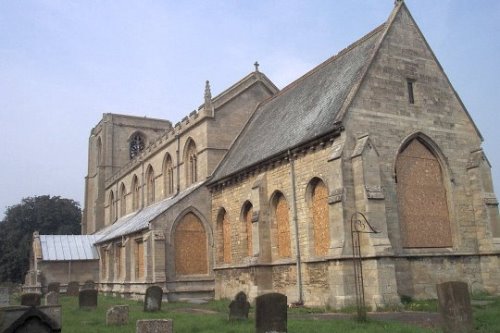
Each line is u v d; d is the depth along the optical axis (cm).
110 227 7050
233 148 4325
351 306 2388
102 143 8356
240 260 3581
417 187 2850
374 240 2422
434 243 2812
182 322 2033
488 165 3048
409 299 2525
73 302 3762
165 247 3925
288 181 3080
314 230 2856
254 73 4688
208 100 4431
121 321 2050
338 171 2570
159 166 5619
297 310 2569
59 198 11062
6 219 10488
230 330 1744
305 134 2988
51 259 6028
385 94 2844
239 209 3650
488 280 2864
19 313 1295
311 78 3812
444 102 3073
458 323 1541
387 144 2770
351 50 3403
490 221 2925
